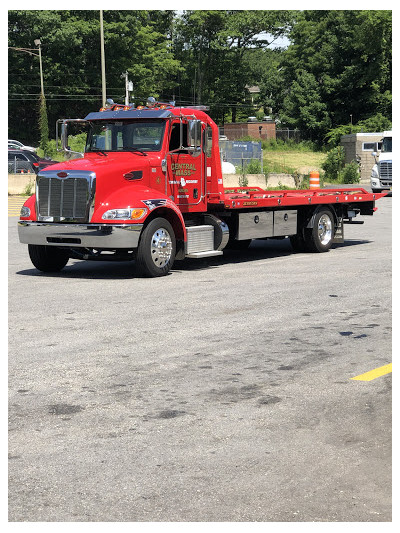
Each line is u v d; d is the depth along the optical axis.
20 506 3.87
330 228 15.66
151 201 11.83
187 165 12.84
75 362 6.70
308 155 73.94
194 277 11.97
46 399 5.64
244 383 6.03
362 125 79.00
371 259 14.09
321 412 5.30
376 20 78.62
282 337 7.64
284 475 4.23
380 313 8.83
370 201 16.70
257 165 47.03
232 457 4.49
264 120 80.19
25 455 4.54
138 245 11.77
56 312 9.03
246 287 10.83
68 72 76.75
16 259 14.57
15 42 74.94
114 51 79.06
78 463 4.41
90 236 11.56
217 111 98.94
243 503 3.88
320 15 88.25
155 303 9.59
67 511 3.81
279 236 14.90
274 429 4.96
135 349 7.17
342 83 83.19
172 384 6.02
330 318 8.55
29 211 12.11
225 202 13.12
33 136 78.38
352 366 6.52
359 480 4.16
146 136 12.59
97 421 5.14
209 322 8.38
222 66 97.62
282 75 94.69
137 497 3.96
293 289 10.59
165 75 87.75
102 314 8.89
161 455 4.52
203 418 5.19
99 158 12.66
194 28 95.12
